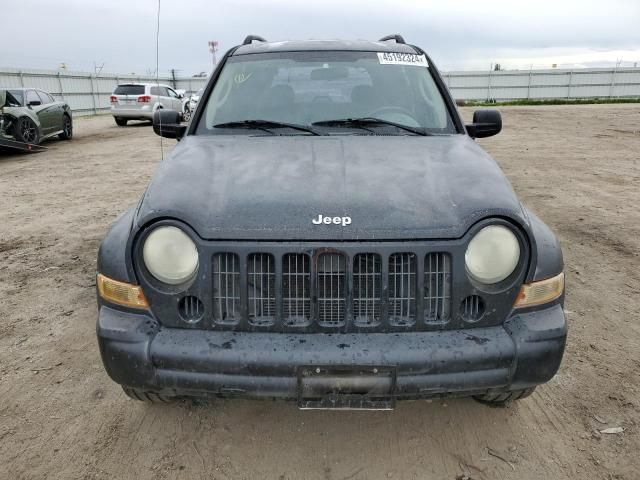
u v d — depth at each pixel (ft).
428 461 7.77
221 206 7.02
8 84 74.64
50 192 26.13
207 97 10.59
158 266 6.73
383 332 6.73
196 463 7.75
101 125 68.64
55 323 12.02
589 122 60.18
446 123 10.10
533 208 21.58
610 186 25.80
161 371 6.68
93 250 17.06
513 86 127.24
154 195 7.19
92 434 8.36
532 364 6.67
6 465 7.70
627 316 12.17
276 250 6.59
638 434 8.23
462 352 6.50
